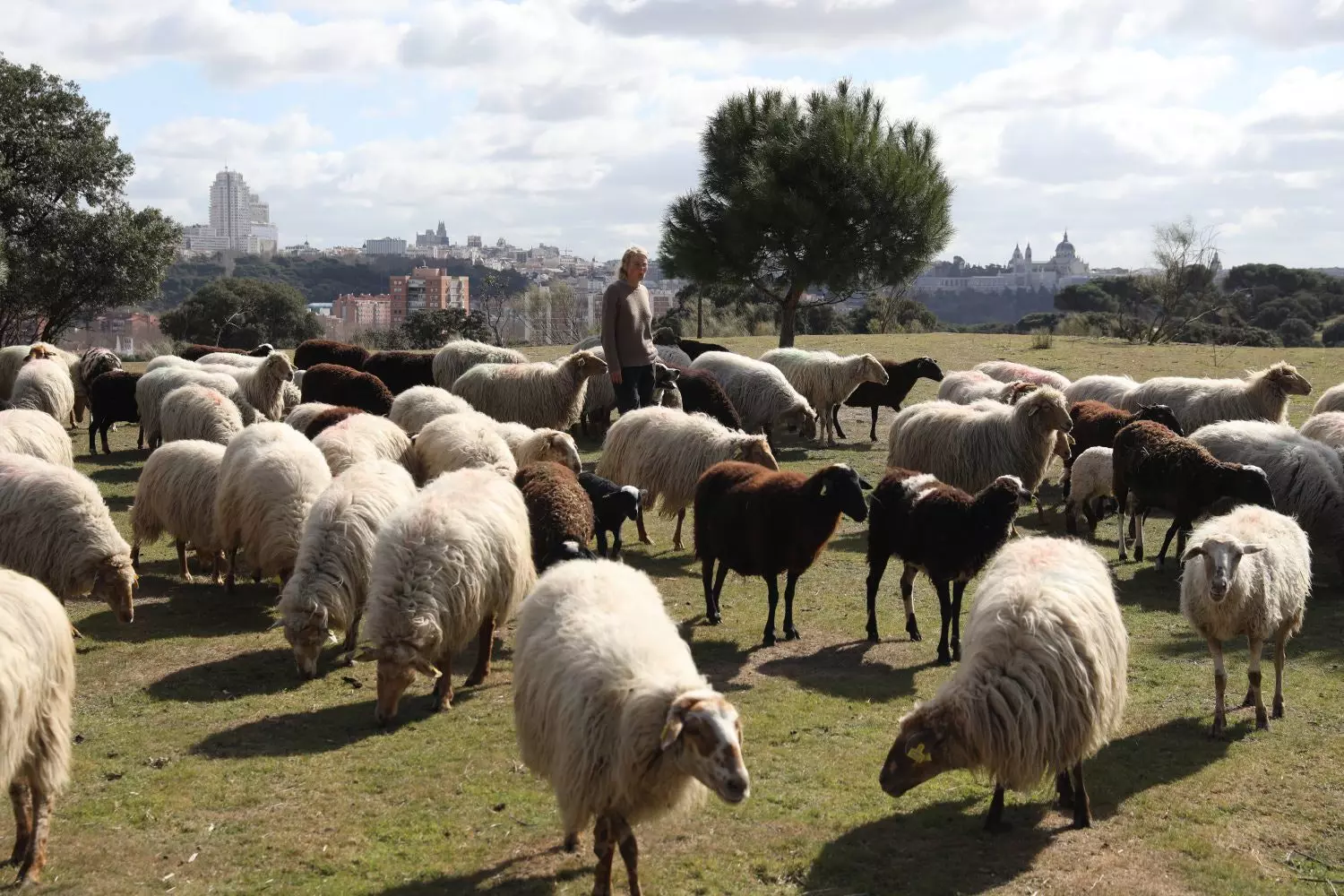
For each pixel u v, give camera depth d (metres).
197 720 7.32
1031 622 5.90
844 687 8.07
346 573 8.22
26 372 17.52
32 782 5.33
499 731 7.18
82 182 35.69
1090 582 6.36
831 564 11.80
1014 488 8.23
